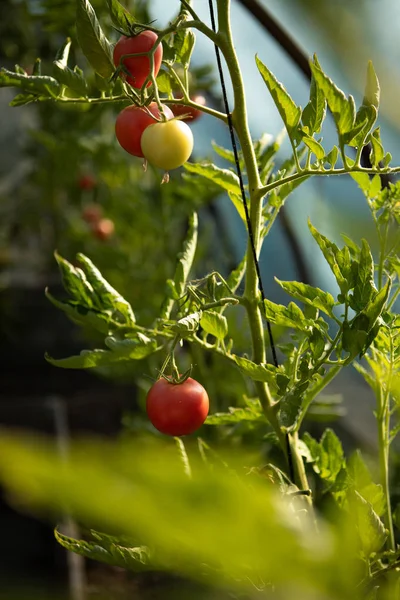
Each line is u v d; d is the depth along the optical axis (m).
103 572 2.33
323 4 0.45
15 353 3.90
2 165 4.57
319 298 1.16
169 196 2.43
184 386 1.20
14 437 0.27
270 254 2.77
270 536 0.30
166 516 0.27
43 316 4.00
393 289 1.37
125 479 0.26
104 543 1.13
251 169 1.23
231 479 0.30
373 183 1.25
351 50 0.45
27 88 1.22
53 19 2.12
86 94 1.23
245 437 1.88
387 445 1.33
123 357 1.24
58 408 2.96
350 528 0.43
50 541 2.24
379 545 1.03
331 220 0.59
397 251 1.27
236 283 1.34
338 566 0.39
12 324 3.95
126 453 0.28
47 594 0.34
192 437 2.02
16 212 4.40
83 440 0.29
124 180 3.03
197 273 2.87
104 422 3.41
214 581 0.88
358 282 1.14
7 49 3.53
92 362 1.24
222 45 1.18
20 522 2.36
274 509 0.30
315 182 1.39
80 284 1.26
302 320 1.19
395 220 1.31
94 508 0.25
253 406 1.35
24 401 2.96
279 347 1.27
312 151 1.16
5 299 3.95
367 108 1.11
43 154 3.80
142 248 2.97
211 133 2.85
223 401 2.11
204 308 1.19
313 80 1.14
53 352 3.93
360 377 2.94
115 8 1.18
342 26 0.45
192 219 1.32
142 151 1.19
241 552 0.29
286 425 1.15
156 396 1.20
